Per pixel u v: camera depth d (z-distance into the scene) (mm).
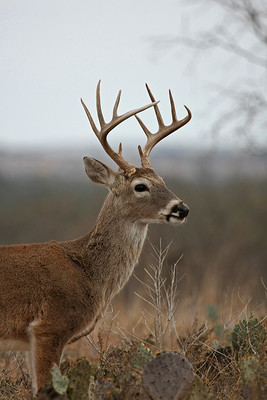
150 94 23891
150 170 22250
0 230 66438
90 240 20891
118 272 21125
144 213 21484
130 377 16734
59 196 75438
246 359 16844
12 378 21609
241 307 28078
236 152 51812
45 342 18984
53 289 19328
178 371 16219
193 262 47500
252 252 53812
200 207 61312
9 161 139875
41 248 20203
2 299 19000
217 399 17344
